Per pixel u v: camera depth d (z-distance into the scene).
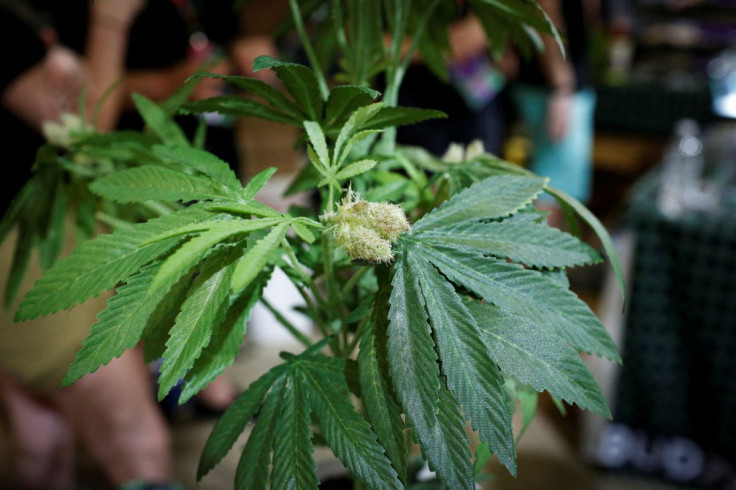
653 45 2.27
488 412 0.24
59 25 0.87
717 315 0.82
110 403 0.80
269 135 1.21
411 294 0.26
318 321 0.35
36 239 0.42
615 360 0.27
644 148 2.15
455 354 0.25
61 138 0.40
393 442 0.25
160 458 0.85
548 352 0.26
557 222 1.30
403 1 0.38
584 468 1.01
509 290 0.27
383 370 0.27
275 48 1.08
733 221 0.78
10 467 0.90
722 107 1.93
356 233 0.26
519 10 0.36
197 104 0.33
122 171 0.29
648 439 0.97
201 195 0.28
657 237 0.84
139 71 0.94
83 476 0.98
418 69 0.94
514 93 1.39
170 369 0.23
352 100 0.30
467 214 0.29
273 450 0.27
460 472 0.24
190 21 1.00
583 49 1.27
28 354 0.68
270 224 0.25
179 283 0.26
